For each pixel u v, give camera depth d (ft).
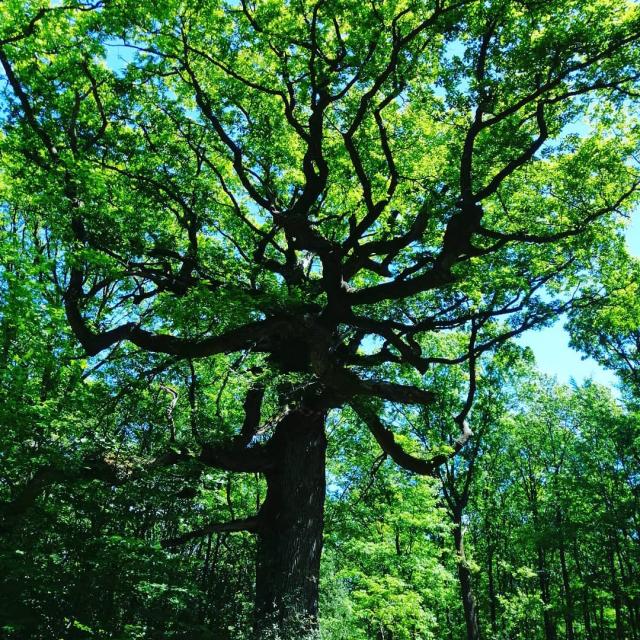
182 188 48.34
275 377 39.29
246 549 45.57
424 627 68.44
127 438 44.73
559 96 36.47
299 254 60.54
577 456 110.22
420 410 83.25
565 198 52.21
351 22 36.24
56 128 39.19
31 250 37.01
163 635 28.84
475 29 37.24
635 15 34.63
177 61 47.14
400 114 50.14
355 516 66.39
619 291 55.31
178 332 45.85
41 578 27.35
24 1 33.94
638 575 104.06
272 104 49.19
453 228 36.45
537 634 115.96
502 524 119.85
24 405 32.83
